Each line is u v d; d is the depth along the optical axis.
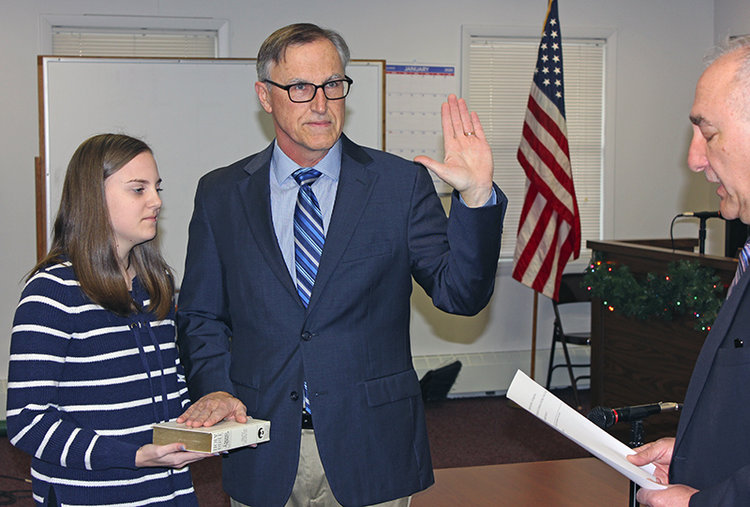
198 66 4.54
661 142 5.54
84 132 4.43
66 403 1.44
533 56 5.34
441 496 2.07
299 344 1.52
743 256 1.23
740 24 5.24
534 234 4.59
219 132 4.59
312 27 1.56
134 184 1.49
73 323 1.44
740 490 1.05
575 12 5.35
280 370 1.53
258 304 1.56
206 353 1.62
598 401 4.02
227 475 1.60
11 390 1.38
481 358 5.32
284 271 1.55
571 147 5.48
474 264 1.43
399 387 1.56
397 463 1.53
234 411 1.46
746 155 1.12
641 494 1.21
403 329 1.60
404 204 1.57
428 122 5.16
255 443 1.42
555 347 5.43
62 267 1.45
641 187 5.54
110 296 1.46
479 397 5.38
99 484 1.45
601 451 1.21
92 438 1.38
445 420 4.79
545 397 1.30
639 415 1.47
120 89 4.46
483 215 1.40
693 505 1.10
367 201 1.56
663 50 5.48
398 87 5.10
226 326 1.71
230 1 4.88
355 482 1.49
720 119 1.14
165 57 4.51
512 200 5.41
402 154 5.13
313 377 1.50
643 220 5.56
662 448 1.38
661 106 5.52
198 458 1.37
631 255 3.73
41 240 4.39
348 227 1.54
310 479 1.54
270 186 1.64
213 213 1.67
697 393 1.21
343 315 1.51
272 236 1.58
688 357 3.29
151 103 4.50
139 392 1.51
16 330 1.40
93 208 1.46
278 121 1.56
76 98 4.41
